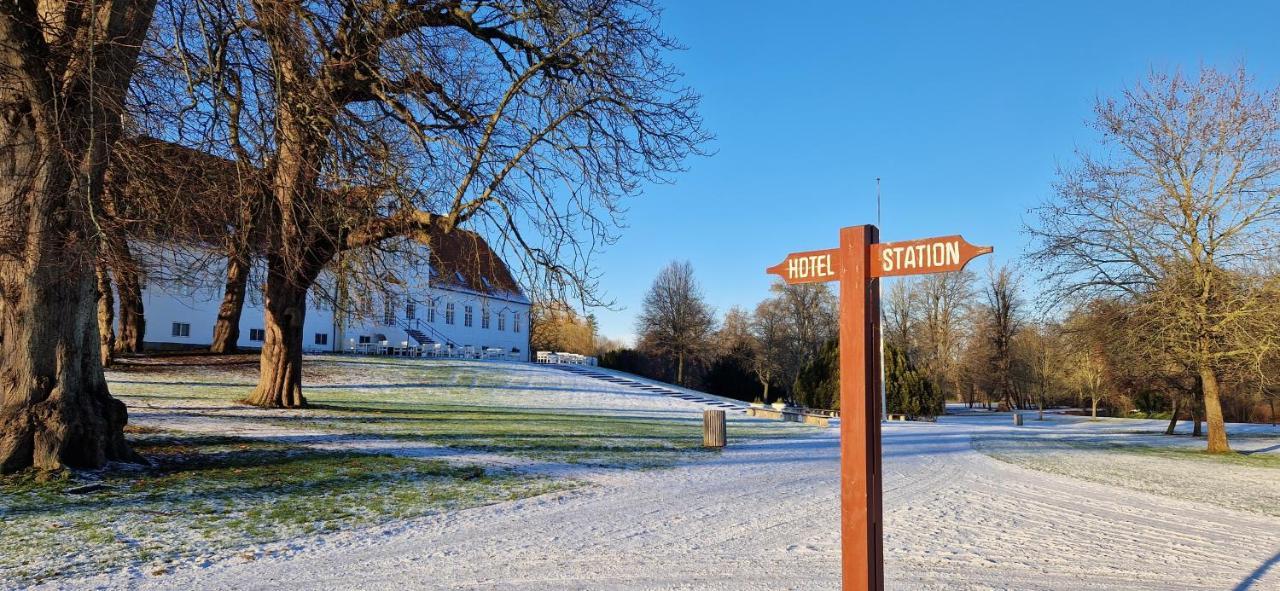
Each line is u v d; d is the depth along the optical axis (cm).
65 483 968
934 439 2702
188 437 1450
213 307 4350
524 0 1377
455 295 5975
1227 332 2292
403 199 1228
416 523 905
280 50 975
